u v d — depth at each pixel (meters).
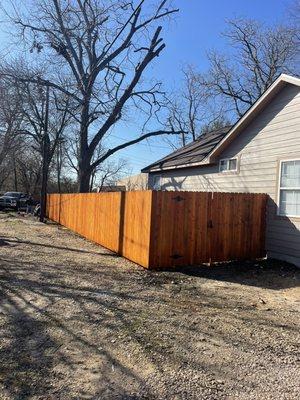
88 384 3.83
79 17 24.03
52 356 4.41
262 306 6.93
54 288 7.38
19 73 22.92
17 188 62.41
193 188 17.05
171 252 9.98
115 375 4.04
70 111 25.14
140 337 5.09
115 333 5.20
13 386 3.73
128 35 23.88
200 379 4.02
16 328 5.22
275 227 11.25
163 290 7.72
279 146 11.40
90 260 10.76
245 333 5.43
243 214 11.12
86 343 4.82
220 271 9.84
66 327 5.34
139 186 41.50
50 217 26.03
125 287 7.78
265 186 11.91
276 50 33.41
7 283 7.57
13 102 24.95
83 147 25.22
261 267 10.34
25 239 14.62
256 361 4.52
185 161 16.83
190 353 4.66
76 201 18.34
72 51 24.00
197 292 7.73
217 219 10.66
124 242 11.48
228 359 4.54
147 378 4.00
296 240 10.55
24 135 32.56
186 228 10.18
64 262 10.18
